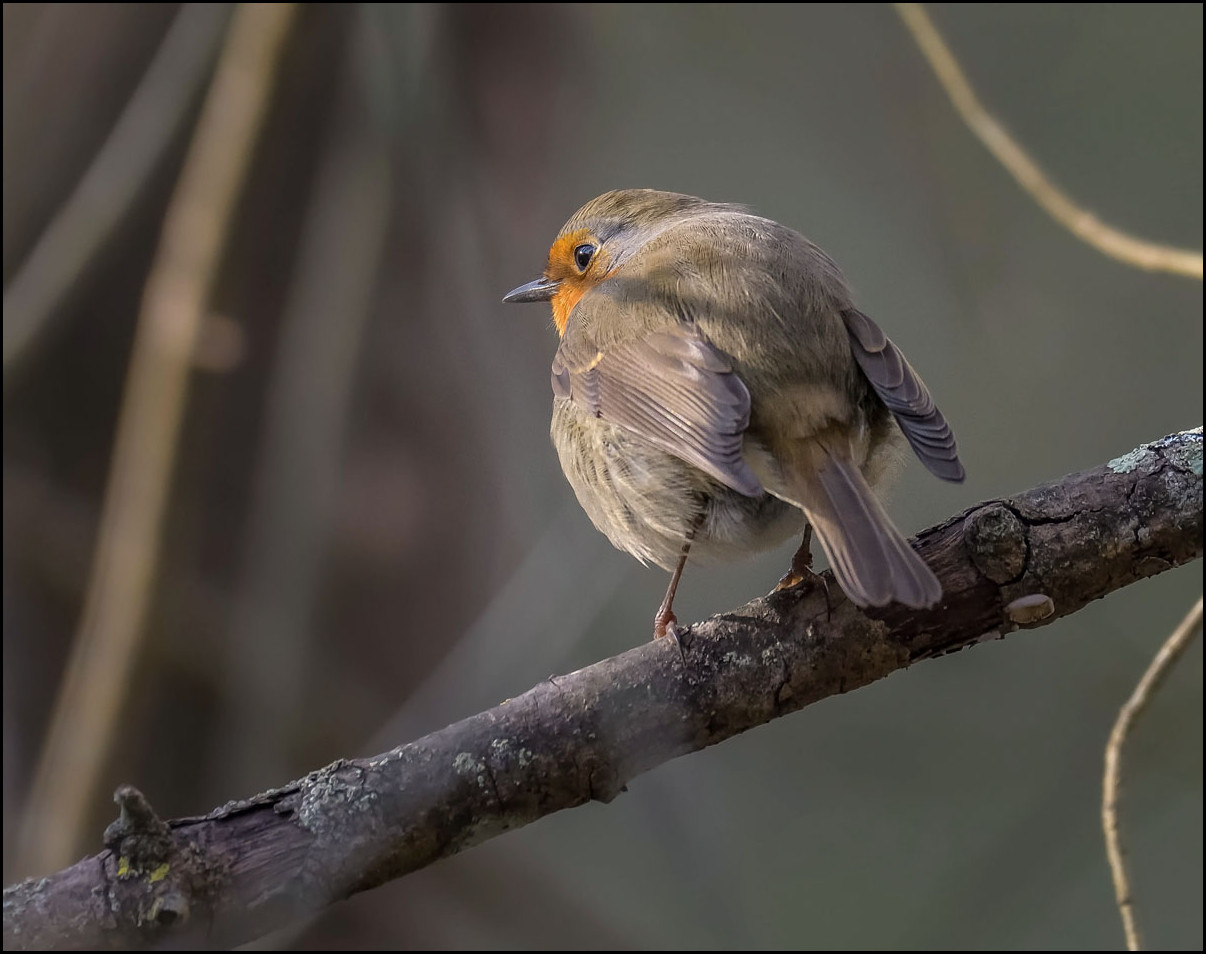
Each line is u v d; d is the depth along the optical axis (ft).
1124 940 35.14
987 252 41.37
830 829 37.78
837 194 42.80
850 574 18.47
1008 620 19.25
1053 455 40.11
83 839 28.30
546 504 34.99
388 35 31.94
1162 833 36.70
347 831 17.74
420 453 34.45
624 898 36.45
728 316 22.27
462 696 32.45
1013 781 37.93
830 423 21.24
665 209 28.73
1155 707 37.76
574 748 18.60
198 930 17.16
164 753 30.66
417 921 33.63
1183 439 19.60
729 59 42.70
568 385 24.38
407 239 34.30
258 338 32.45
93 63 33.12
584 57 38.86
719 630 19.26
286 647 31.45
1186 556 19.25
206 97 31.68
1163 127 41.47
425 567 34.09
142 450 28.73
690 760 38.60
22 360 30.91
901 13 30.50
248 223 29.91
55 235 31.24
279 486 31.96
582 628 33.09
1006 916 35.70
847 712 39.27
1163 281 41.09
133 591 28.73
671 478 22.30
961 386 40.75
